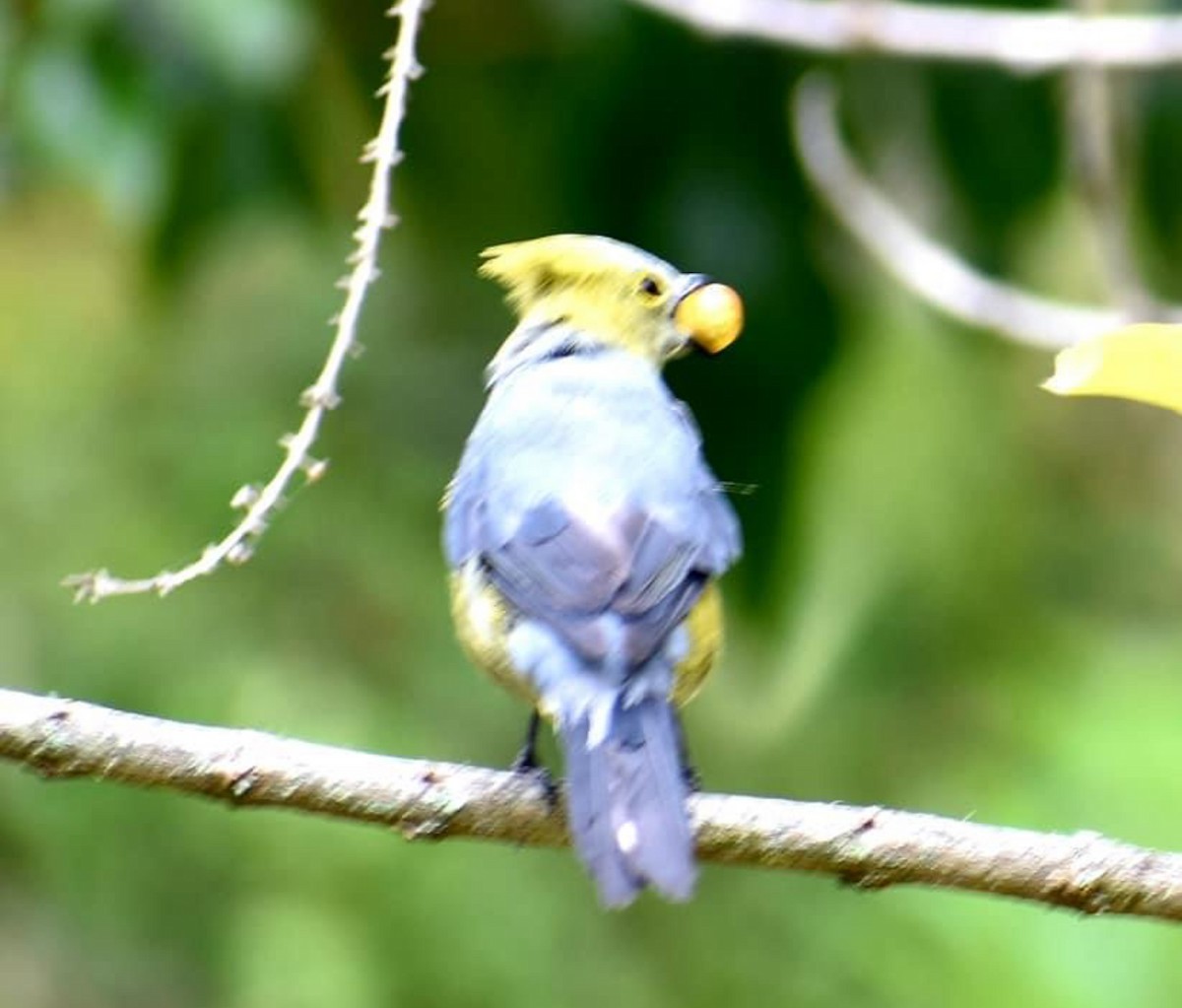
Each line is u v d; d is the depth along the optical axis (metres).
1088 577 16.42
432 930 13.82
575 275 8.62
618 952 13.80
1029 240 13.78
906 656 14.88
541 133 12.14
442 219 12.77
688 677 7.47
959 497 15.23
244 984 13.70
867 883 6.73
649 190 11.94
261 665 14.59
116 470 15.59
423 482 15.16
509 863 14.04
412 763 6.84
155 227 12.23
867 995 12.73
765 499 11.61
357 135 13.04
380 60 12.32
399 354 15.23
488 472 7.77
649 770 6.73
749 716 14.41
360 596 14.95
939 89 12.43
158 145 11.90
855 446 14.31
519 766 7.58
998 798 12.40
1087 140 11.04
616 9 11.82
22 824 14.37
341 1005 13.59
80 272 16.84
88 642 14.80
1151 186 12.80
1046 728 12.79
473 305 14.86
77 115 11.87
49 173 12.52
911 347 14.03
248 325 16.06
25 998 13.92
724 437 11.64
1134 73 12.52
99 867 14.27
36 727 6.61
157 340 16.17
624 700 6.94
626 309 8.59
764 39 11.63
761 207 11.88
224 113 11.90
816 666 14.08
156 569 15.02
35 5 11.82
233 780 6.69
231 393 15.80
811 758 14.48
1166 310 11.14
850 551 14.49
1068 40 10.79
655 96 11.86
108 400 15.99
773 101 11.80
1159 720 12.75
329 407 6.68
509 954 13.74
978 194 12.67
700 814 6.73
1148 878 6.62
